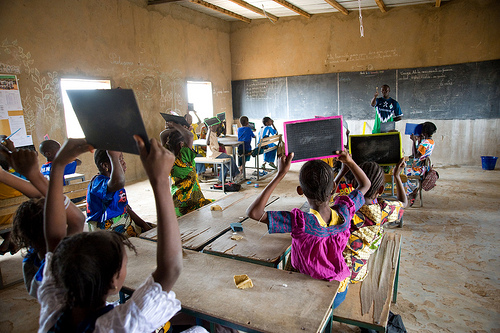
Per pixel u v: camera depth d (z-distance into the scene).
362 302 1.56
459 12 6.37
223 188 5.13
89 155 5.36
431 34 6.64
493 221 3.67
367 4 6.62
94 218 2.17
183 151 2.98
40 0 4.55
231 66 8.62
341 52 7.42
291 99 8.08
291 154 1.38
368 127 7.45
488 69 6.32
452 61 6.57
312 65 7.74
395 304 2.24
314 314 1.16
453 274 2.61
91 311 0.75
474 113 6.55
